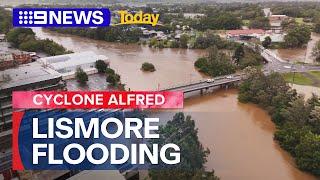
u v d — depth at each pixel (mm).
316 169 135875
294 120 169250
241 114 198250
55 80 157000
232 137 169000
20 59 190250
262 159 149000
